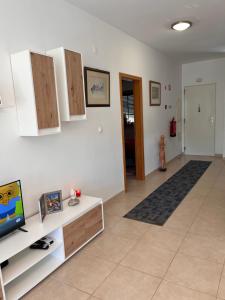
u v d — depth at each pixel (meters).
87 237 2.58
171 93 6.34
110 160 3.83
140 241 2.64
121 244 2.59
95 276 2.12
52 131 2.36
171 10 3.25
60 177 2.85
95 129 3.44
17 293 1.88
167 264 2.23
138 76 4.57
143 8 3.15
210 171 5.32
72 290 1.97
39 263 2.24
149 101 5.07
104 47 3.55
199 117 7.07
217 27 3.96
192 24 3.80
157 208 3.49
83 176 3.24
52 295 1.92
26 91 2.17
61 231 2.24
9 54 2.20
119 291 1.93
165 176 5.09
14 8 2.24
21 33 2.31
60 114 2.58
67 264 2.29
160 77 5.60
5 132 2.20
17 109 2.26
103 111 3.59
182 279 2.03
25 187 2.42
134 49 4.39
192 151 7.33
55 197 2.49
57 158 2.79
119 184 4.11
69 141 2.97
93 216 2.66
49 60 2.28
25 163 2.40
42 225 2.23
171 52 5.57
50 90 2.30
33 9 2.43
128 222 3.09
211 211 3.30
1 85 2.14
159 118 5.66
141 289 1.94
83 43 3.13
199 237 2.66
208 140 7.05
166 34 4.23
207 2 3.05
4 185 2.02
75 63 2.58
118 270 2.18
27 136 2.40
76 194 2.90
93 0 2.87
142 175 4.93
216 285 1.95
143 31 4.04
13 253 1.83
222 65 6.53
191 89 7.07
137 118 4.78
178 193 4.05
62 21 2.79
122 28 3.87
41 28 2.52
